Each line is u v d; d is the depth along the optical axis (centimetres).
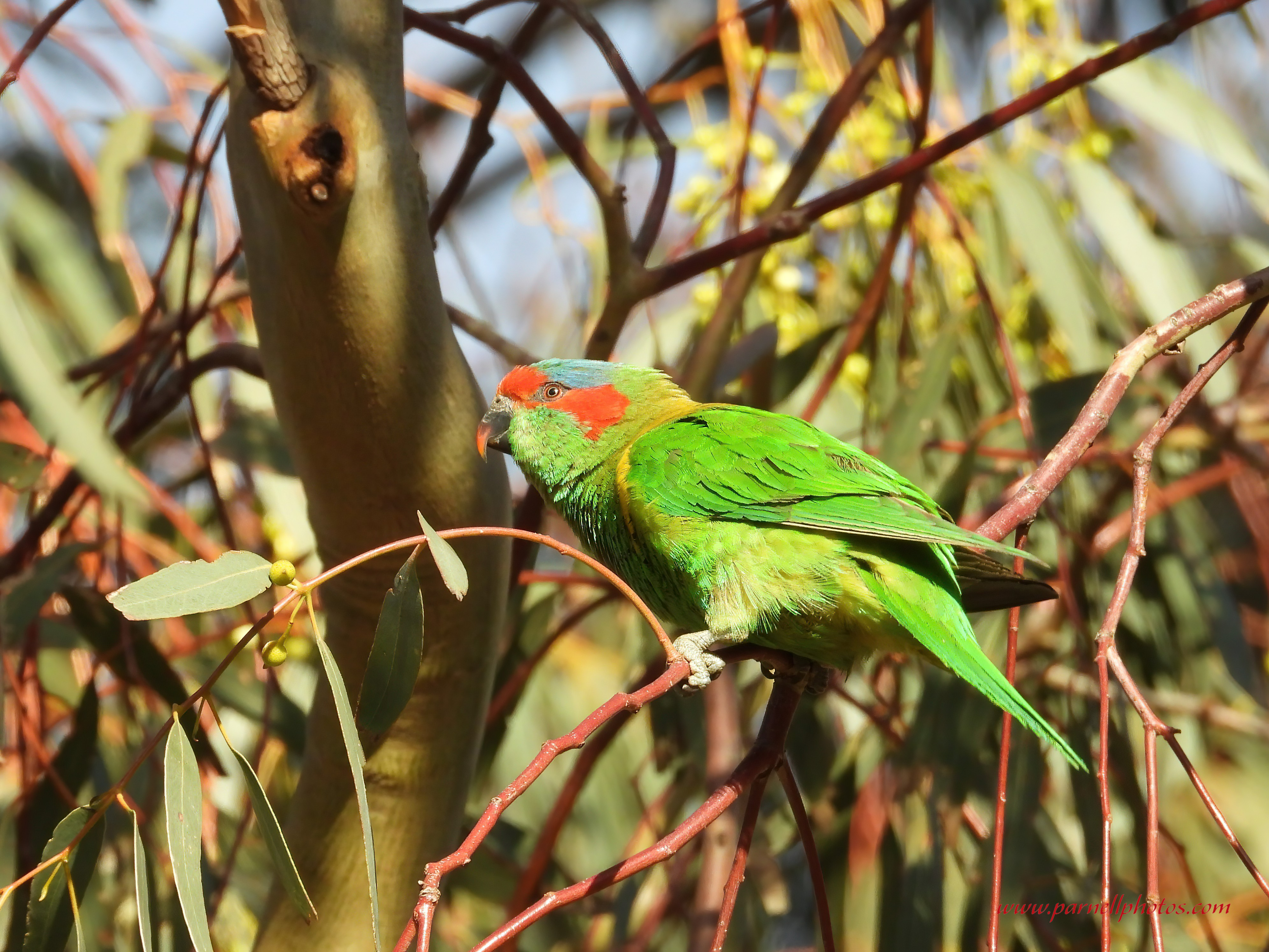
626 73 905
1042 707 950
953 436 1036
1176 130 964
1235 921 1045
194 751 495
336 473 631
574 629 1266
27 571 816
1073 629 943
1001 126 796
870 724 980
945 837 844
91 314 947
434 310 620
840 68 1065
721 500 727
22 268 1007
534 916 453
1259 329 1195
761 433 760
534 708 1123
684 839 499
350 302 589
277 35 553
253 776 494
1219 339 1056
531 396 839
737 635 720
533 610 1001
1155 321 954
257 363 855
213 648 1003
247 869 912
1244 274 1276
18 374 605
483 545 655
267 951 680
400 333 602
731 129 1056
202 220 1123
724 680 911
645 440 780
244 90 602
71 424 606
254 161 585
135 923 855
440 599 648
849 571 700
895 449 936
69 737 788
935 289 1055
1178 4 1134
